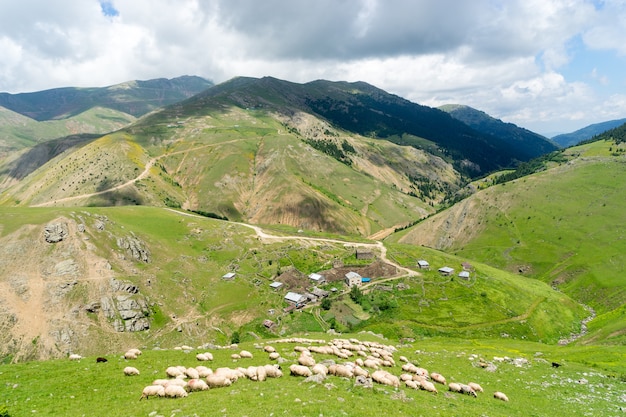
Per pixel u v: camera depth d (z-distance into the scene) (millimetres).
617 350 74625
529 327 140250
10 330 122125
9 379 36812
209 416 26688
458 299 157500
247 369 38625
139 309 144000
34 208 179250
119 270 156750
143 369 40531
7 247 144500
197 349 52625
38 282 137625
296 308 158375
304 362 42000
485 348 95562
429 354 68000
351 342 69375
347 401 30250
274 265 193125
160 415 27344
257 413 26953
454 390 40875
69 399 32000
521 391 45062
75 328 128750
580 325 149000
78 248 154625
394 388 36562
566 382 50156
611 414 37469
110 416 27656
